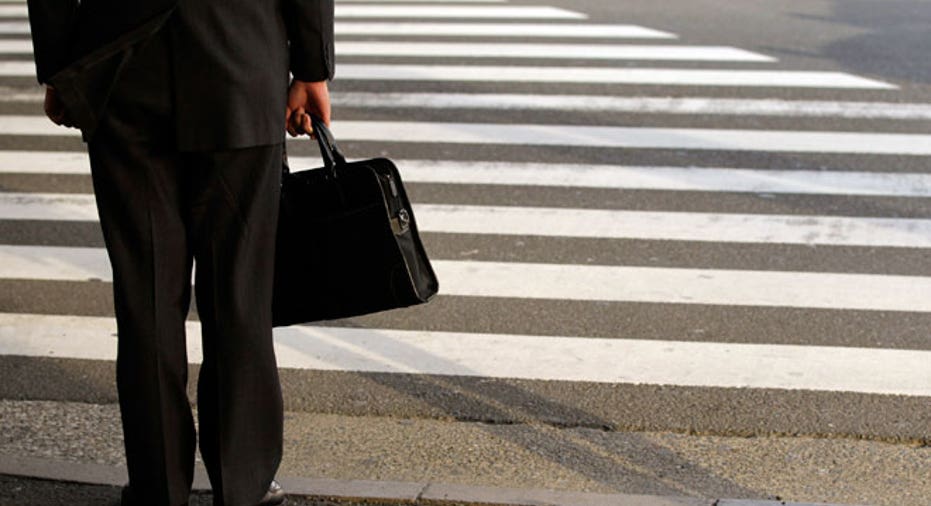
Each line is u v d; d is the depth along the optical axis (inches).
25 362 220.2
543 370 215.0
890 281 255.4
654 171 324.8
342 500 167.6
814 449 185.8
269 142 143.3
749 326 233.8
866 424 193.9
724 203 301.6
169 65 138.0
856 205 299.3
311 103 153.1
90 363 219.8
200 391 152.6
